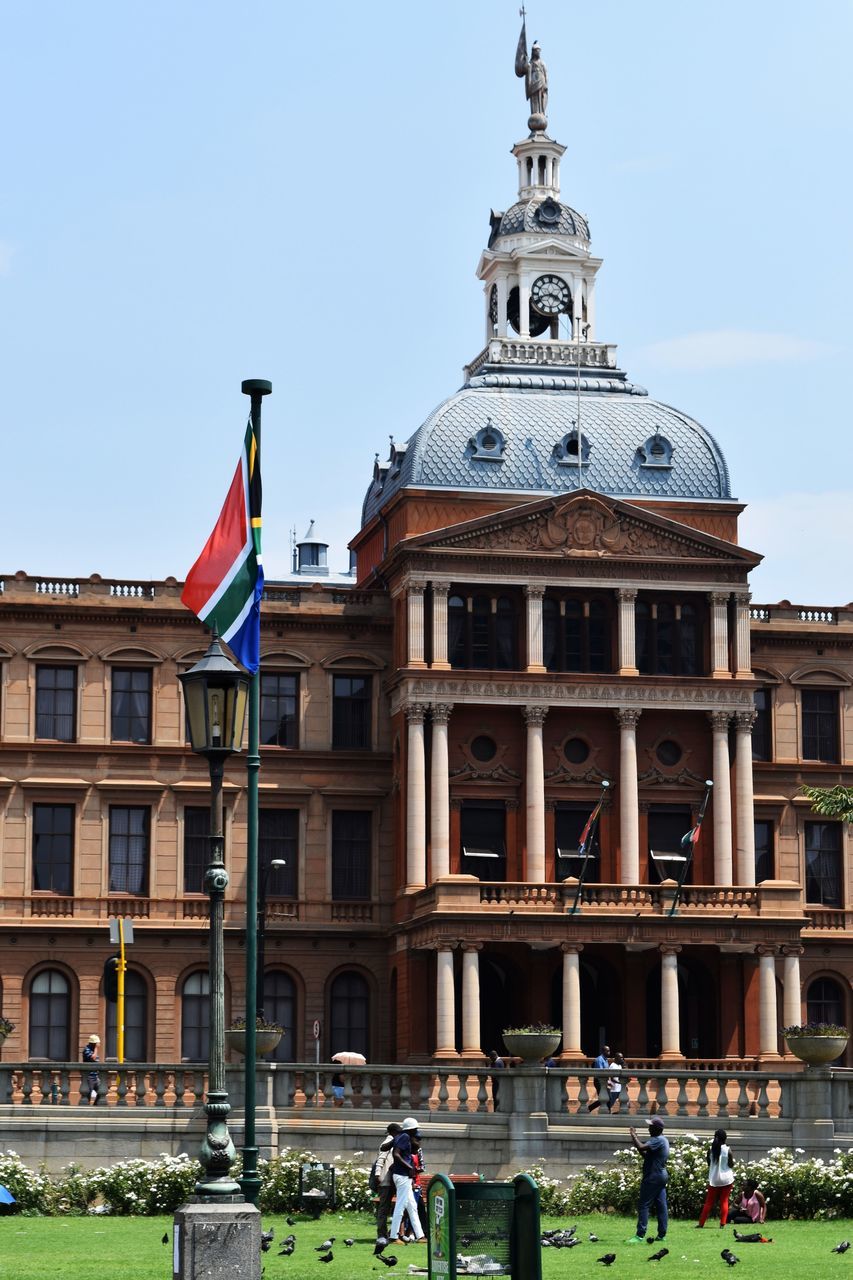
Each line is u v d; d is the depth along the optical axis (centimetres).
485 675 11138
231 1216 3966
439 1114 7250
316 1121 7162
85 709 11356
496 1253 4144
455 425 11638
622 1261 5122
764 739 12056
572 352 12419
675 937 10712
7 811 11169
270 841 11512
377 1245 5272
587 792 11325
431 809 11012
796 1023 10862
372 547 12419
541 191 13012
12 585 11362
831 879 12000
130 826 11344
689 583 11431
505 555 11206
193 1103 7169
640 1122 7275
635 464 11712
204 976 11325
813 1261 5100
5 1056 10956
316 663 11644
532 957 10794
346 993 11462
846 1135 7344
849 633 12162
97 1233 5809
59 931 11075
